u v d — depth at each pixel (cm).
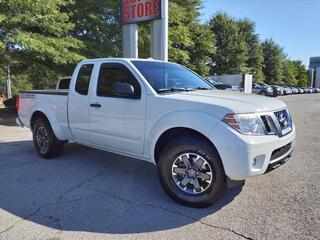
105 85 476
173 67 507
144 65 465
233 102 367
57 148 592
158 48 1095
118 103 446
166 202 394
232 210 367
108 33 1470
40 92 598
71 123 536
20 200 401
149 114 411
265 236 308
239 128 344
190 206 379
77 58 1149
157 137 403
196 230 323
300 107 1817
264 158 351
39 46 1002
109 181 472
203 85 493
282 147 379
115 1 1432
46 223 340
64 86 805
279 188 432
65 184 459
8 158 608
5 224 338
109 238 310
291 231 316
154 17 1087
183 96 396
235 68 4259
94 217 354
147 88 419
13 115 1359
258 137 348
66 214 361
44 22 1047
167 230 324
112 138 464
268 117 364
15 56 1179
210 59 4109
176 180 391
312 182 455
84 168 539
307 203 382
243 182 449
